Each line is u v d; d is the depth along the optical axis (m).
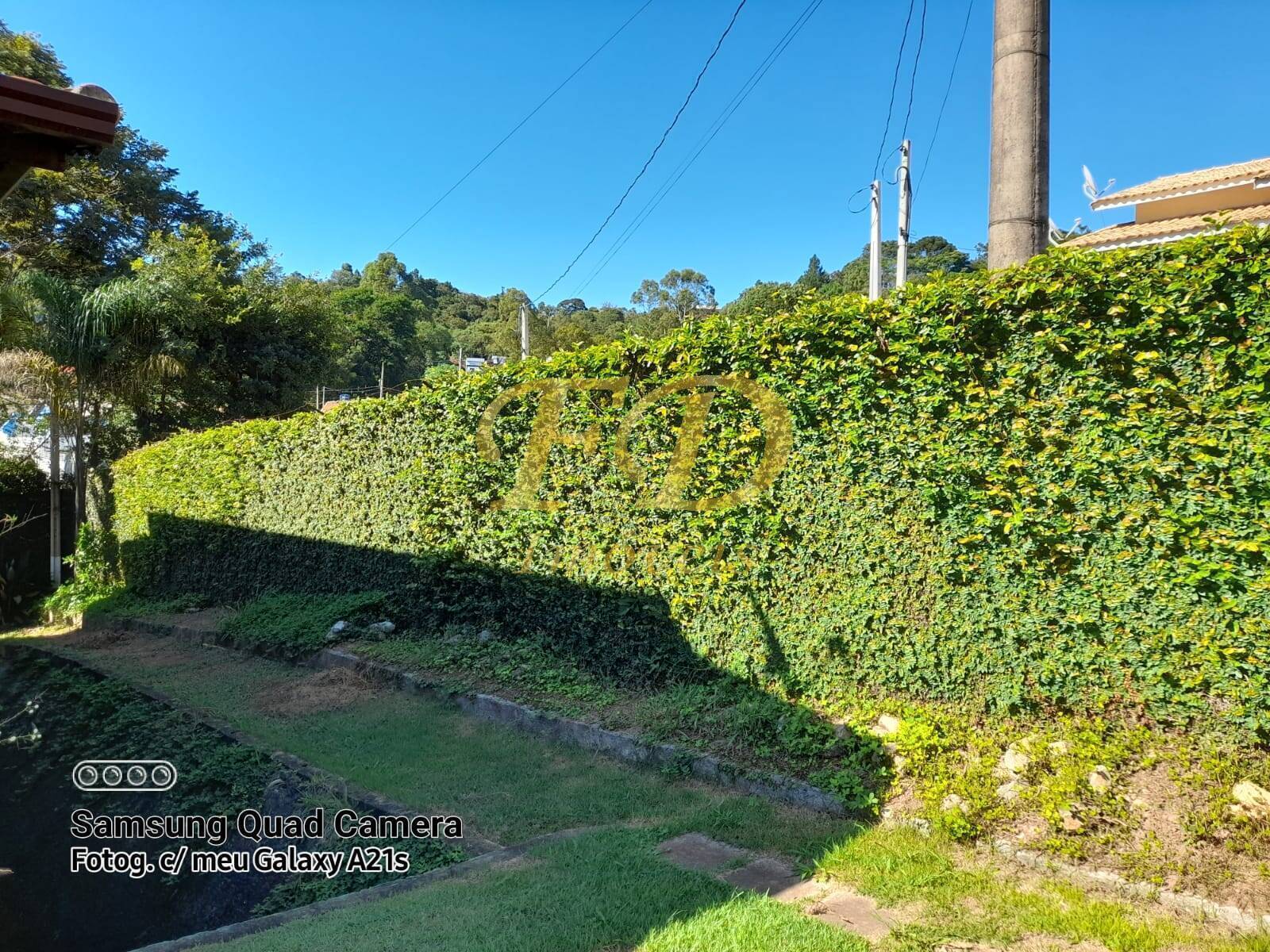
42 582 16.72
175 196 22.67
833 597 5.30
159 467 14.60
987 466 4.55
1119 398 4.10
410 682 7.62
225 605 12.73
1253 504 3.72
